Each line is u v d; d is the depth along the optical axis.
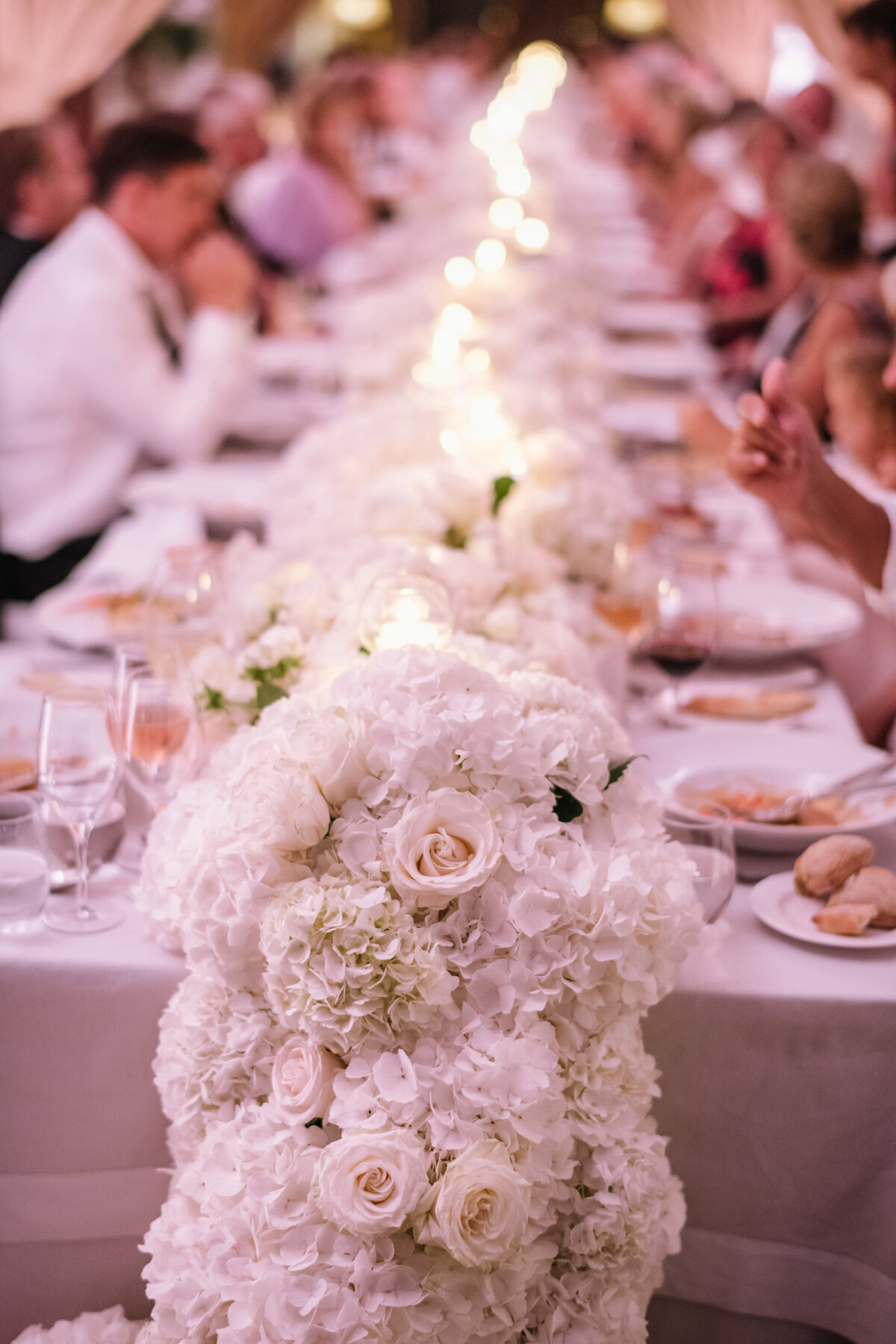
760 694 1.63
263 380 3.65
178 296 3.45
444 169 5.84
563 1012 0.90
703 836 1.06
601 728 1.00
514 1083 0.84
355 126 5.71
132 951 1.08
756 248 4.66
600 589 1.52
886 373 1.77
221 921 0.90
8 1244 1.14
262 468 2.76
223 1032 0.93
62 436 2.88
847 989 1.05
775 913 1.15
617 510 1.50
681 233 5.44
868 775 1.34
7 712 1.46
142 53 6.98
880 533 1.64
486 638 1.24
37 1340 1.07
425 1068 0.85
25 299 2.86
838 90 4.16
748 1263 1.10
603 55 12.37
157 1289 0.89
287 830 0.89
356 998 0.85
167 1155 1.12
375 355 2.54
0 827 1.11
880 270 3.23
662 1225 0.94
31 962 1.07
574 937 0.89
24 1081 1.09
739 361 4.14
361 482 1.67
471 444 1.66
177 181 2.94
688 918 0.93
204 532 2.34
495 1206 0.82
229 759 1.03
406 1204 0.82
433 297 2.81
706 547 2.07
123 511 2.97
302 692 1.12
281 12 7.18
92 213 2.97
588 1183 0.89
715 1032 1.05
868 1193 1.08
